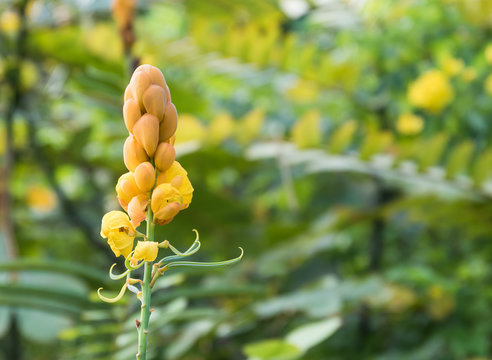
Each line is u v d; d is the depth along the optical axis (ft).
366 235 10.80
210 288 5.71
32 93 8.76
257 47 8.76
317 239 8.48
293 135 7.84
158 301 5.53
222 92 11.13
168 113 3.20
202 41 8.64
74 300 5.51
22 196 11.07
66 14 8.73
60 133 10.39
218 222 9.11
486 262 9.91
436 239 11.10
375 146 7.55
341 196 11.10
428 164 7.48
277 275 9.36
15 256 6.84
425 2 9.40
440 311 8.27
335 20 9.52
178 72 10.57
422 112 9.78
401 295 8.14
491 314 8.43
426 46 9.66
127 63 5.43
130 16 5.40
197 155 8.32
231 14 8.98
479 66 9.34
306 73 8.95
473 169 7.21
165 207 3.14
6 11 8.61
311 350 7.82
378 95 10.05
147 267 3.16
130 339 5.24
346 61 9.09
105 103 8.70
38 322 6.04
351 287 7.26
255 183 11.79
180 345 6.23
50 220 10.54
